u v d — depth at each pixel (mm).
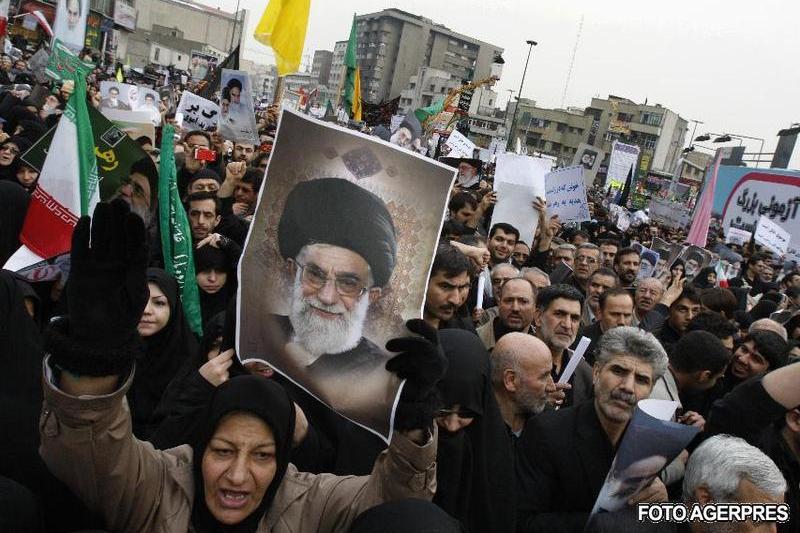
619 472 2264
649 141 90125
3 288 1947
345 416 1947
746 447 2170
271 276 1993
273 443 1652
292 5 7121
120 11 50312
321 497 1787
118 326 1334
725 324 4352
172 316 3053
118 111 6484
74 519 1663
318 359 1969
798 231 15703
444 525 1442
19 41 28375
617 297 4465
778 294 7797
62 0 12609
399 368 1667
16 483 1527
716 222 18984
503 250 6250
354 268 1973
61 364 1332
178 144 7555
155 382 3014
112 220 1312
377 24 130125
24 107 7836
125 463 1492
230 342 2289
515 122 46469
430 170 1965
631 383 2541
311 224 1980
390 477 1703
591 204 16562
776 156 29719
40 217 3041
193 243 4461
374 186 1972
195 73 39531
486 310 4875
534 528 2496
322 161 1979
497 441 2408
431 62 133750
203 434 1680
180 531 1624
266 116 11430
